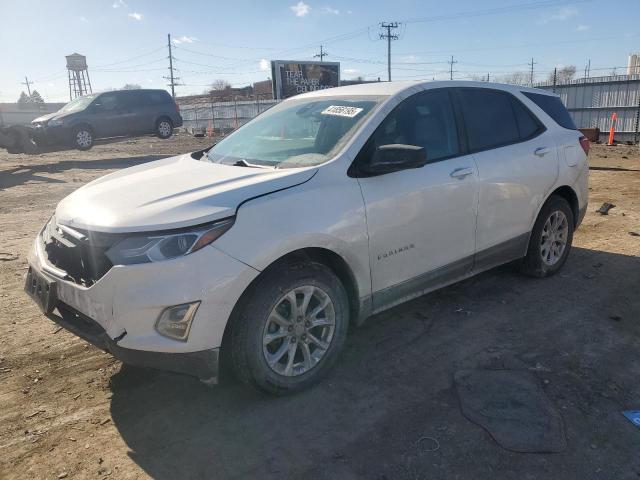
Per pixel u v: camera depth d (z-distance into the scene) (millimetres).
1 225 7746
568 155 5000
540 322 4156
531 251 4879
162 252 2711
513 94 4781
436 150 3939
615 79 32188
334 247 3195
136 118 19266
